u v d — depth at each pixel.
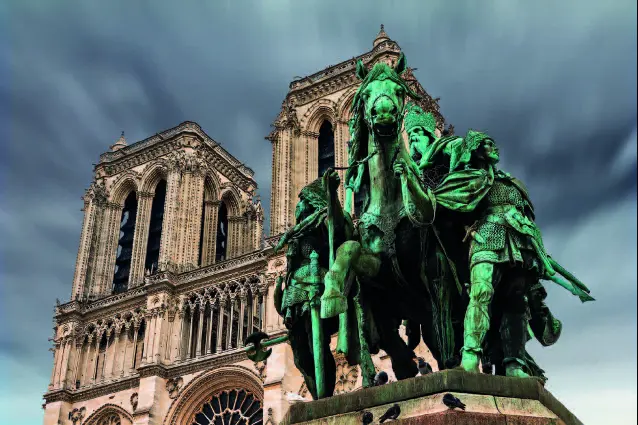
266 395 59.16
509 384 7.23
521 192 9.26
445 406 6.82
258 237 93.19
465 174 9.06
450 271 9.09
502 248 8.48
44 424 72.12
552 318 9.91
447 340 8.86
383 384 7.78
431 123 11.92
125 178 89.12
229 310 70.69
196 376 66.81
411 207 8.78
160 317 71.44
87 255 83.38
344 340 9.13
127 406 69.62
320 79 79.06
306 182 72.69
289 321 10.11
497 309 8.88
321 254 10.34
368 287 9.45
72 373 75.19
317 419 7.62
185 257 77.69
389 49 73.62
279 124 76.25
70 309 78.62
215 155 91.50
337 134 73.75
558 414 7.57
